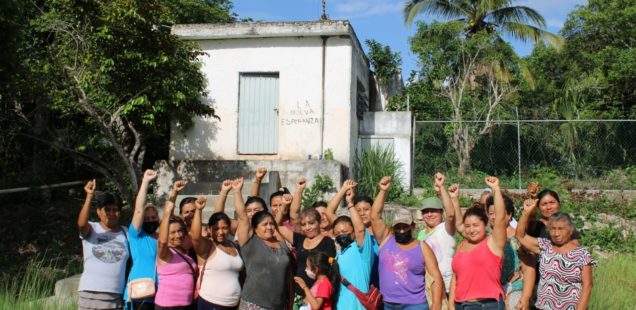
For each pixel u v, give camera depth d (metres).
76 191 15.38
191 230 5.28
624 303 7.16
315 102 13.83
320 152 13.73
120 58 10.71
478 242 5.08
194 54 12.16
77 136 13.03
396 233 5.21
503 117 20.17
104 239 5.43
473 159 17.92
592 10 21.42
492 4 20.86
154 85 11.02
